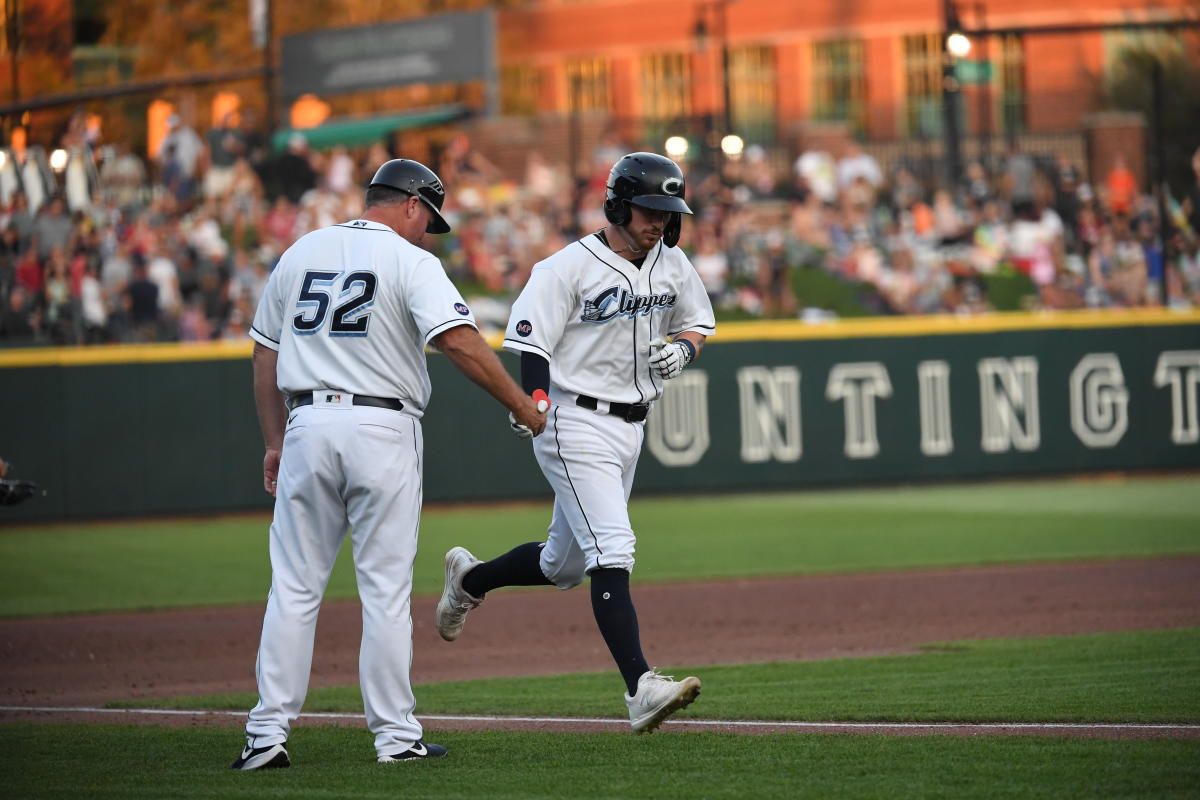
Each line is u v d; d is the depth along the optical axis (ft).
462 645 106.22
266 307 61.05
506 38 437.17
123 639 110.63
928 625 110.22
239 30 322.55
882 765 57.31
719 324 234.17
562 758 60.03
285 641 58.80
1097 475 224.33
